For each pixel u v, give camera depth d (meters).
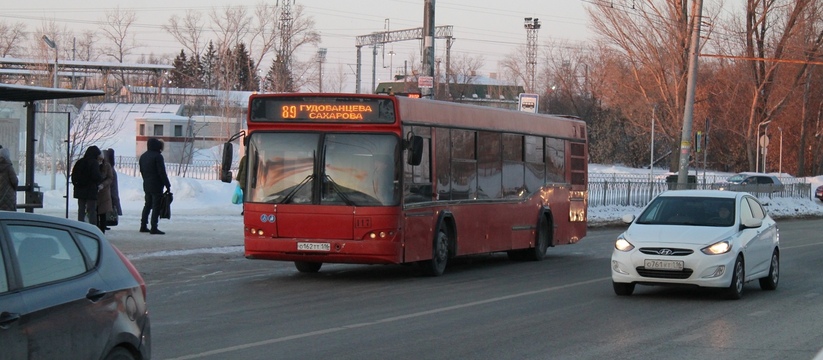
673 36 48.06
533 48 86.06
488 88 92.50
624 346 9.75
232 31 74.00
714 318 11.87
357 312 12.09
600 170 74.94
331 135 15.27
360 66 70.88
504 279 16.52
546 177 21.17
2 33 82.31
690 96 34.12
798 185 51.34
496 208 18.69
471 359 8.98
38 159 38.47
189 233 22.53
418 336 10.27
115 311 6.24
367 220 14.95
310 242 15.11
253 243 15.37
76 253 6.16
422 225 15.90
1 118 18.91
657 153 84.94
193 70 105.12
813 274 17.97
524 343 9.89
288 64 73.88
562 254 22.78
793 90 57.97
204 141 77.12
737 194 14.98
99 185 20.03
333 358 8.93
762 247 14.64
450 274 17.38
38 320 5.51
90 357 5.92
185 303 12.84
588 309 12.62
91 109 50.03
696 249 13.34
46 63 58.84
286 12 73.69
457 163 17.19
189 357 8.83
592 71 83.81
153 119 69.56
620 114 81.50
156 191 21.77
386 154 15.12
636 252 13.54
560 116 22.58
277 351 9.24
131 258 17.89
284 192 15.27
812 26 55.06
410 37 66.75
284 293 14.06
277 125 15.45
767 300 13.78
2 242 5.54
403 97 15.38
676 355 9.26
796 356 9.23
